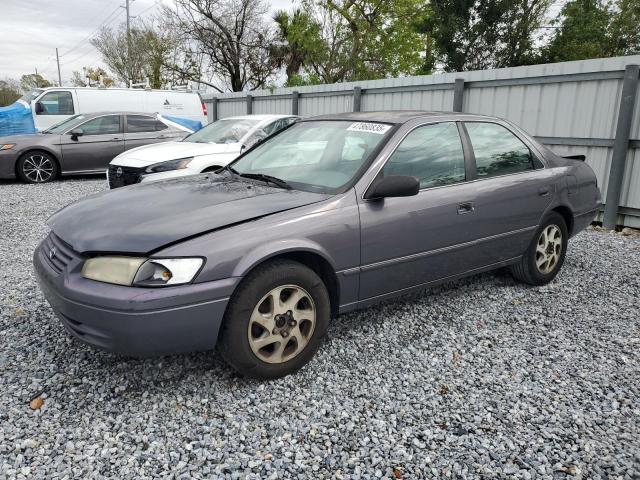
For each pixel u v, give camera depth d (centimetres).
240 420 271
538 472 239
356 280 334
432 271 379
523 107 827
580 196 496
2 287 460
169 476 229
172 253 266
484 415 280
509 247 435
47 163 1130
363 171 342
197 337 273
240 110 1638
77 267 279
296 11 2047
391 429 266
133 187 375
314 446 252
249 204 311
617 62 708
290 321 304
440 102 952
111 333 262
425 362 337
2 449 245
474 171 405
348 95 1161
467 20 2834
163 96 1434
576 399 298
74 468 233
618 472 238
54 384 301
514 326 396
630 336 382
